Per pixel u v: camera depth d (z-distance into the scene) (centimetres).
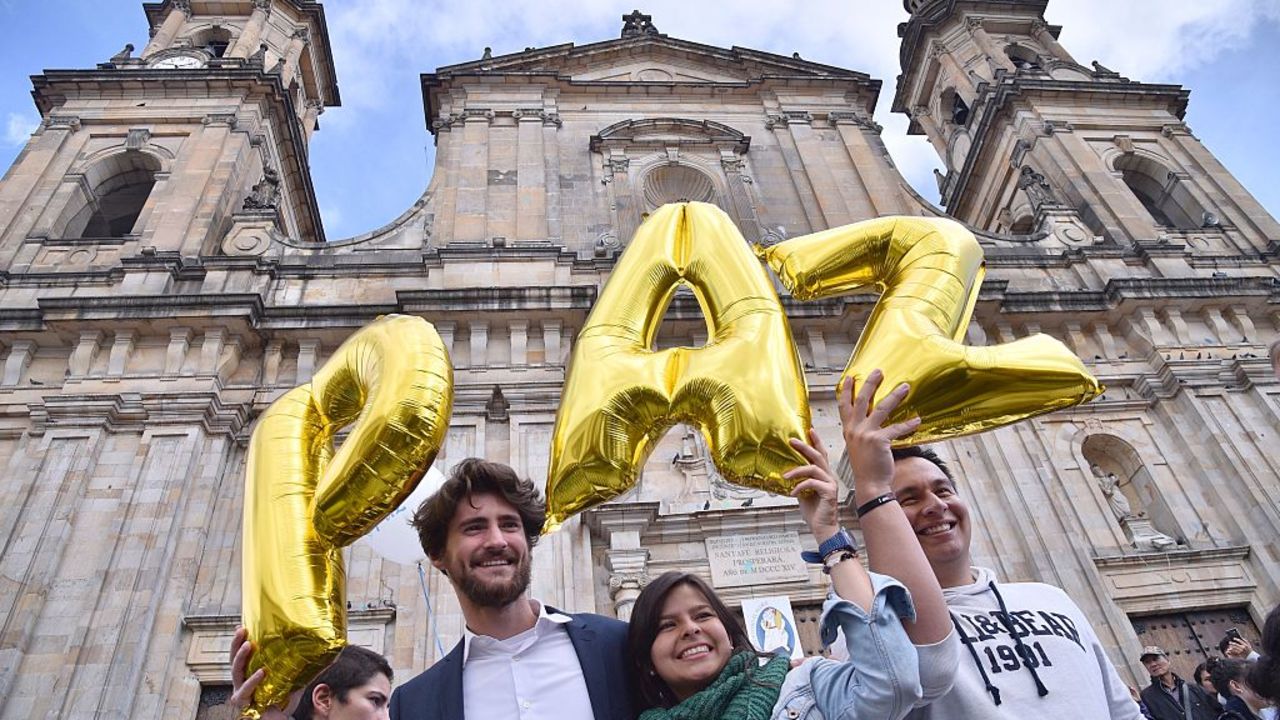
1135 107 2966
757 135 2817
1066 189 2661
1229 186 2689
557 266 2134
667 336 1998
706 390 405
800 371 421
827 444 1862
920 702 354
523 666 463
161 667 1407
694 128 2723
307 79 3353
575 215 2431
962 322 441
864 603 357
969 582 478
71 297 1816
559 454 409
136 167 2441
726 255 470
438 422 418
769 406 390
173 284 2005
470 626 487
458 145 2570
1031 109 2912
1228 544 1777
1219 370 2039
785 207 2569
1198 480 1894
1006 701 405
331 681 555
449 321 1945
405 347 441
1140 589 1698
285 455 448
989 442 1891
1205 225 2550
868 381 395
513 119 2678
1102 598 1634
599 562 1644
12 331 1814
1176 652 1652
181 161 2342
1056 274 2319
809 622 1606
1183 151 2831
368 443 408
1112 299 2142
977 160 3069
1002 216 2991
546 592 1531
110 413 1681
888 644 343
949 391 397
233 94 2567
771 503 1730
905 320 422
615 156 2605
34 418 1703
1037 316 2133
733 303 446
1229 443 1900
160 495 1580
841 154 2748
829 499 383
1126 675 1541
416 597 1529
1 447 1689
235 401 1772
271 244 2184
